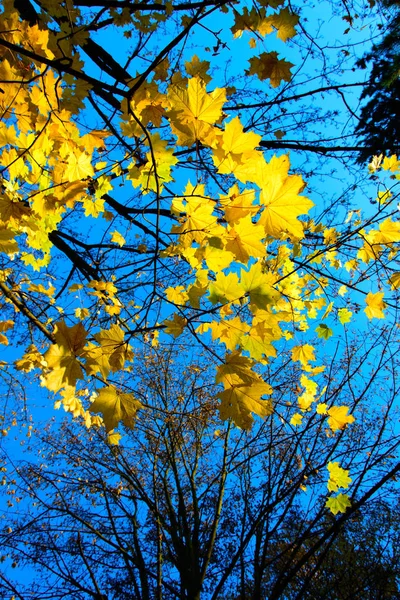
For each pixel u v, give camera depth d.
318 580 6.22
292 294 2.43
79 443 6.81
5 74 1.58
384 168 1.87
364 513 6.01
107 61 3.52
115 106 2.05
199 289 1.45
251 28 1.56
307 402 2.61
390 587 5.94
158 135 1.47
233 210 1.29
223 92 1.24
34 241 2.00
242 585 5.32
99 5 2.65
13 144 1.67
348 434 6.25
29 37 1.58
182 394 6.01
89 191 1.90
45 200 1.74
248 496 6.41
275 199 1.22
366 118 4.40
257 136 1.19
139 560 5.69
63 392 1.33
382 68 3.95
